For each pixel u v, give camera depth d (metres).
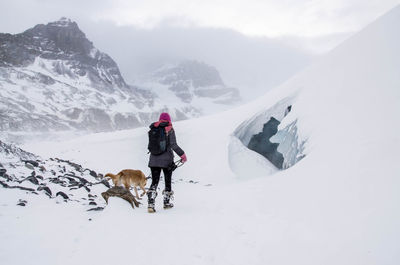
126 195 5.71
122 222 4.59
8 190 5.80
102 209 5.47
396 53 12.63
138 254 3.53
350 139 8.64
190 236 4.18
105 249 3.63
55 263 3.24
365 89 11.94
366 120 9.37
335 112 12.17
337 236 3.96
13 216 4.62
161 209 5.87
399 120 7.68
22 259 3.29
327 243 3.82
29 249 3.55
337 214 4.70
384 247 3.41
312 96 16.14
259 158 18.70
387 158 5.98
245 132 21.22
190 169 18.78
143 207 5.95
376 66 13.05
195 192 9.23
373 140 7.40
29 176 7.07
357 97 11.86
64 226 4.40
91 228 4.34
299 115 15.42
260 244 3.97
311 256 3.55
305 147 12.01
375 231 3.79
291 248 3.81
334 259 3.41
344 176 6.08
